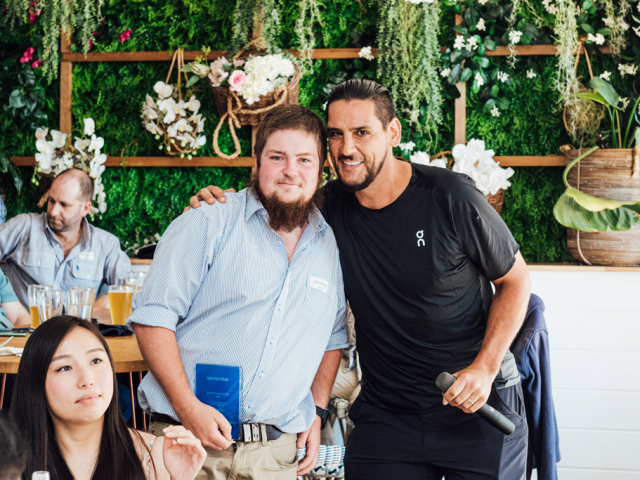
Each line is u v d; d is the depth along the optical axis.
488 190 3.08
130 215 3.57
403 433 1.88
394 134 1.83
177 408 1.52
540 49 3.21
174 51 3.45
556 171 3.29
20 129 3.62
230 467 1.56
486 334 1.80
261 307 1.60
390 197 1.81
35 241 3.26
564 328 3.02
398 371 1.87
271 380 1.59
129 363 1.84
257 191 1.66
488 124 3.33
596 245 2.98
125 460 1.40
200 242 1.59
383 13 3.16
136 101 3.54
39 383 1.33
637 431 2.97
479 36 3.17
